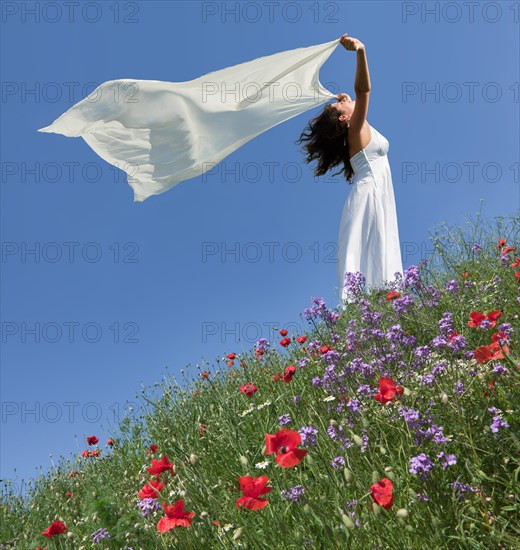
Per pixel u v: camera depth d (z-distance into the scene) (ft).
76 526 10.89
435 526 5.17
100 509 8.43
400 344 9.59
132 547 7.58
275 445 5.80
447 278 15.96
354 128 17.63
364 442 6.89
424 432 6.52
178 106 17.57
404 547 5.33
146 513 7.54
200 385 15.11
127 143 17.84
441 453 6.05
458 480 6.19
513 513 5.84
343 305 16.53
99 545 8.29
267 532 6.45
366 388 8.25
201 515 7.04
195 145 18.34
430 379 7.32
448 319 9.25
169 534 7.58
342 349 11.14
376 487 5.32
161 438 13.02
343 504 6.07
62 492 14.28
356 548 5.48
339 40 17.24
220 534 6.92
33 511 13.91
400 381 8.73
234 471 9.46
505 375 7.07
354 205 17.80
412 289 12.49
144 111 17.34
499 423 6.06
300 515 6.23
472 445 6.28
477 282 13.67
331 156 18.92
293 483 7.46
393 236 17.80
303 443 7.22
